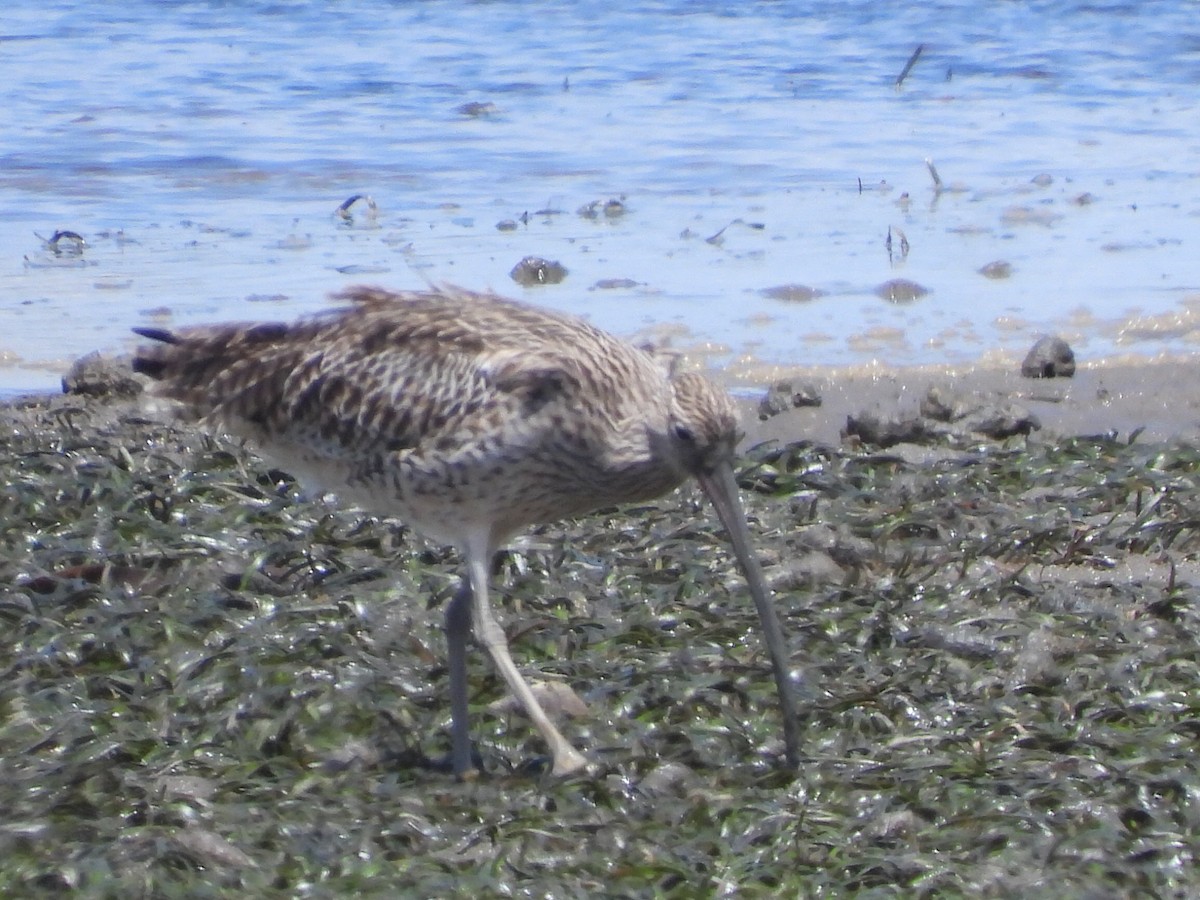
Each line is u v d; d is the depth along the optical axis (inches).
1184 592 470.9
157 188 901.8
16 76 1107.3
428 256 790.5
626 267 781.3
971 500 541.6
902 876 334.3
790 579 477.7
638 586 471.5
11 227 836.0
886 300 748.6
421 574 471.8
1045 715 399.5
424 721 401.7
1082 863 338.0
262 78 1120.8
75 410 620.1
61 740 381.4
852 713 398.3
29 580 461.4
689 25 1269.7
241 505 515.8
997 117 1067.9
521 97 1093.8
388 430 402.6
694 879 333.1
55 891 326.0
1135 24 1263.5
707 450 392.2
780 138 1013.2
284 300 723.4
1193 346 701.9
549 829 351.9
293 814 354.3
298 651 418.0
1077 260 805.2
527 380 390.6
